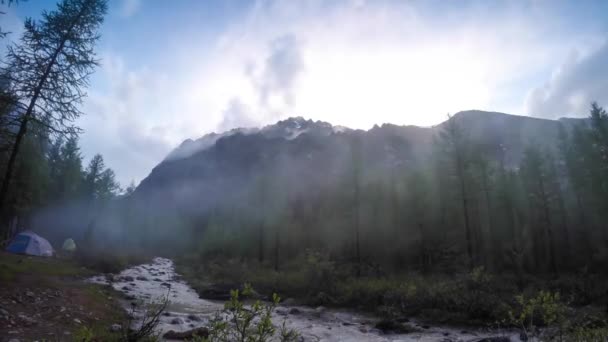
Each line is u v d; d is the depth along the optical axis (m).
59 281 13.81
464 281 16.42
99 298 12.64
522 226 36.09
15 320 8.02
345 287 18.78
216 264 36.34
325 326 12.66
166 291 19.89
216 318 3.19
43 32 15.05
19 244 24.14
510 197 37.53
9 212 28.83
